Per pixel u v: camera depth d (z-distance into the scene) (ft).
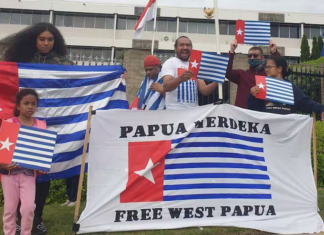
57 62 17.29
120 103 16.98
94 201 12.96
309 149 15.12
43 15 147.33
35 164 12.00
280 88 15.31
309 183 14.70
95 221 12.76
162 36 146.51
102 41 143.95
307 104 15.46
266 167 14.40
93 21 148.66
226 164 14.08
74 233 12.53
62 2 146.72
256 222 13.67
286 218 14.03
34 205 11.91
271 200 14.12
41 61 16.96
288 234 13.61
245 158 14.32
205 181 13.82
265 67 17.40
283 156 14.70
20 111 12.69
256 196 14.05
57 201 19.06
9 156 11.73
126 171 13.39
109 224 12.83
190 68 15.44
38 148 12.25
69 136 15.62
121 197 13.11
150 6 24.29
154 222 13.14
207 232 13.05
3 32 143.23
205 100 33.91
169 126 14.01
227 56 15.55
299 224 13.97
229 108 14.53
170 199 13.44
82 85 16.40
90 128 13.71
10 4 144.36
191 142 14.03
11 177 11.82
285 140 14.84
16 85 15.58
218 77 15.55
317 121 29.12
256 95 15.05
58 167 15.15
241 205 13.87
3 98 15.43
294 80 37.27
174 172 13.69
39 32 16.52
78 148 15.60
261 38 18.63
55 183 19.13
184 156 13.89
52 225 14.40
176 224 13.21
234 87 33.91
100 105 16.40
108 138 13.60
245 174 14.16
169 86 14.53
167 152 13.69
